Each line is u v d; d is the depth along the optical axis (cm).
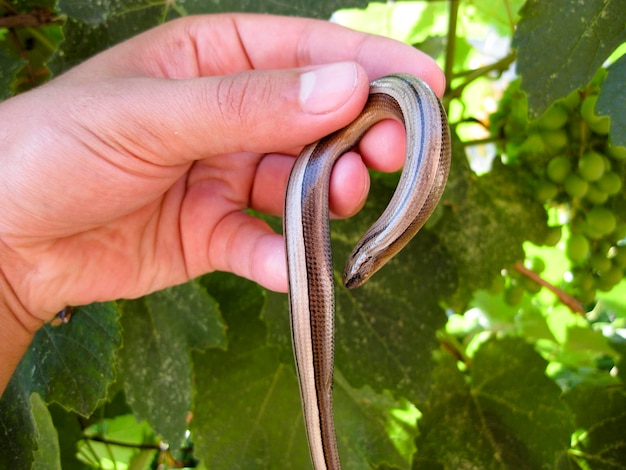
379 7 31
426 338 21
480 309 27
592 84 21
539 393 23
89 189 17
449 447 23
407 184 15
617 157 23
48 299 19
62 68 19
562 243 27
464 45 29
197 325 21
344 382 23
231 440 22
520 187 23
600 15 17
